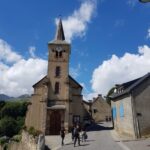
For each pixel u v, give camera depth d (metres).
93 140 27.42
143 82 27.52
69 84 41.12
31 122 40.75
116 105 33.75
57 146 25.27
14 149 35.66
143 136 25.53
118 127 32.59
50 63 42.16
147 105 26.77
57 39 45.88
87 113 66.12
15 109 60.53
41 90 42.38
